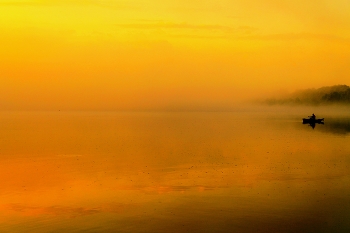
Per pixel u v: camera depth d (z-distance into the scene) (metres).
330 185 26.14
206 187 25.75
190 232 17.42
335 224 18.23
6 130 87.62
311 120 117.19
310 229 17.64
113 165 35.56
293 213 19.91
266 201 22.14
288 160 38.03
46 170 33.03
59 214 20.11
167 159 39.41
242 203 21.77
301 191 24.47
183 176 29.77
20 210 20.84
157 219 19.19
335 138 63.09
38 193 24.58
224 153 44.09
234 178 28.80
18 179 29.08
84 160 39.06
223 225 18.27
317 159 38.62
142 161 38.03
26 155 43.19
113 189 25.50
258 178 28.73
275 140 60.03
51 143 57.16
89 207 21.33
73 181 28.20
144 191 24.84
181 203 21.92
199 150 47.41
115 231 17.67
